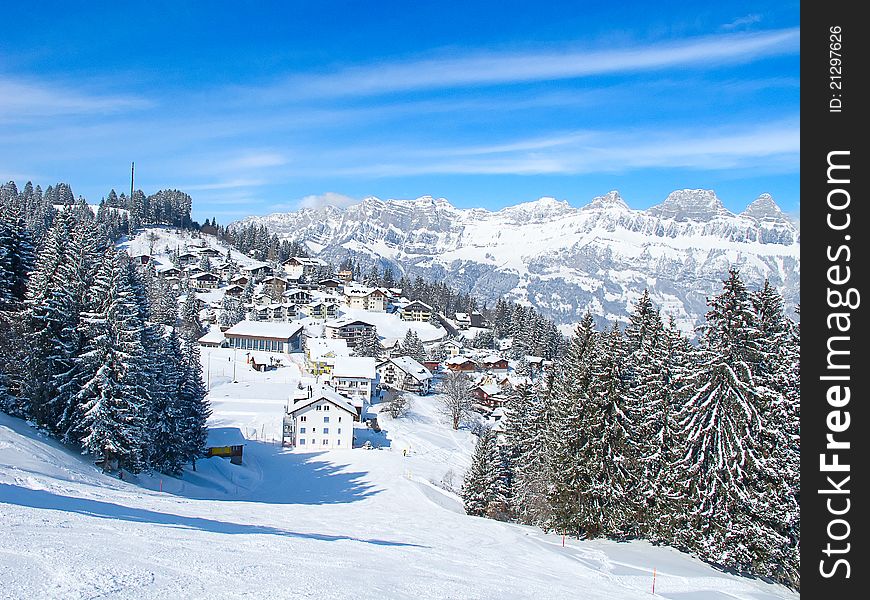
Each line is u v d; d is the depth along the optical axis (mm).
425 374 123688
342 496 56656
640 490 33781
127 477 43469
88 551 13852
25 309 47438
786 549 28453
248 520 27984
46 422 44438
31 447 36469
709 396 29750
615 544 33281
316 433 81250
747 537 28375
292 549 18547
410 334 151625
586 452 34875
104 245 55875
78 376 43344
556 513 35844
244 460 69750
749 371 28734
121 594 11094
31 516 17766
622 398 34625
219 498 49875
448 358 157875
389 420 98062
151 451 47469
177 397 54188
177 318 148000
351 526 31516
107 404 42406
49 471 32562
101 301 44969
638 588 24859
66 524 17328
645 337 39875
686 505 30453
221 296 185875
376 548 21953
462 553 25469
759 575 29031
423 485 63000
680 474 30766
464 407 104688
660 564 29266
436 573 18453
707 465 29953
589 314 41906
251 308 170375
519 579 20422
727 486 28906
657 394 35062
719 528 28922
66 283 46438
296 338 146500
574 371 39219
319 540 21656
